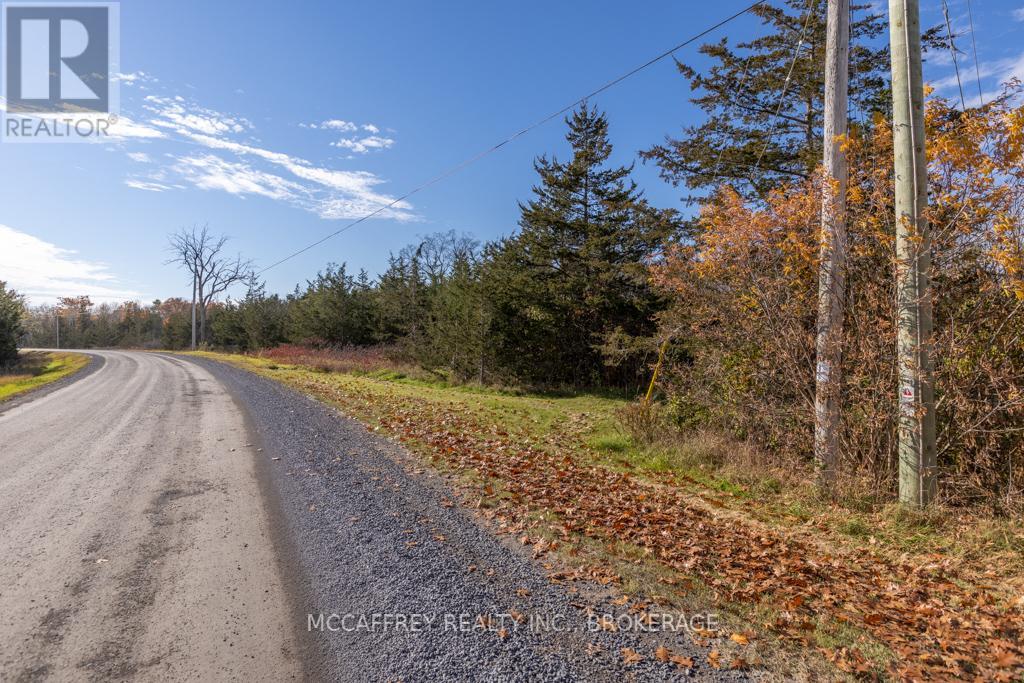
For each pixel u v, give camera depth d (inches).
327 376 998.4
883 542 212.4
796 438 311.0
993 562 193.5
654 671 115.8
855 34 564.1
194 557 172.4
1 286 1556.3
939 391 263.4
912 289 242.5
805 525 231.6
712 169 620.1
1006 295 253.3
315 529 196.7
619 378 788.6
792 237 309.0
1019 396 241.0
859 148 304.5
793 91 584.1
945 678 119.3
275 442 357.1
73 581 154.9
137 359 1647.4
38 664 115.4
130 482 259.4
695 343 404.5
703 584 163.0
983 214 257.3
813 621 142.9
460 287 836.0
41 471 280.5
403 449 341.7
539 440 396.8
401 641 125.5
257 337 1985.7
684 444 350.6
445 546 182.1
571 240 819.4
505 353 776.3
